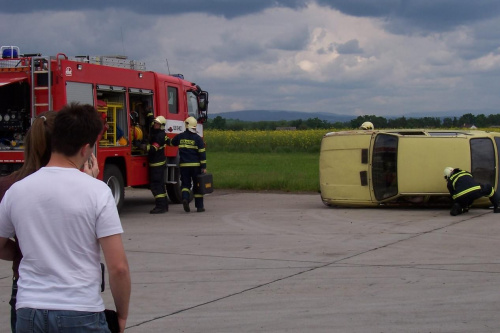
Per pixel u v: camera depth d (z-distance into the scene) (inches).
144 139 563.2
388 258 344.5
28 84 470.6
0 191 135.7
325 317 242.2
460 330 225.9
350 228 446.9
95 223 123.0
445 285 286.4
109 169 509.4
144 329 230.4
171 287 288.0
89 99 489.1
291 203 619.8
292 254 357.7
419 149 529.7
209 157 1441.9
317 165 1149.1
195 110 655.8
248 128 3117.6
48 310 119.2
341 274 309.1
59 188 123.0
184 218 509.0
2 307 260.4
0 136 485.7
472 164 526.0
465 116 2412.6
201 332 227.0
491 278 298.5
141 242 397.7
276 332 226.1
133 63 556.1
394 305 256.5
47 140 134.5
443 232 424.8
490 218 487.5
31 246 122.0
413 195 532.4
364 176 549.0
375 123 2118.6
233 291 280.5
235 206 595.2
